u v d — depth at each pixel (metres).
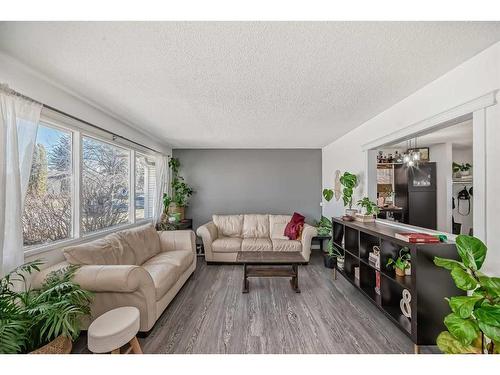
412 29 1.39
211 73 1.95
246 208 5.48
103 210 3.22
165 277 2.43
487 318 1.09
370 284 2.79
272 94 2.37
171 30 1.42
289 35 1.46
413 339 1.81
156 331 2.13
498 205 1.52
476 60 1.66
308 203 5.45
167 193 5.03
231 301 2.75
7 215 1.73
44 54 1.68
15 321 1.29
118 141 3.34
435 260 1.40
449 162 4.32
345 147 4.09
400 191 4.91
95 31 1.43
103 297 1.97
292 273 3.10
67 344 1.56
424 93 2.18
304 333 2.10
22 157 1.84
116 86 2.21
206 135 4.18
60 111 2.27
